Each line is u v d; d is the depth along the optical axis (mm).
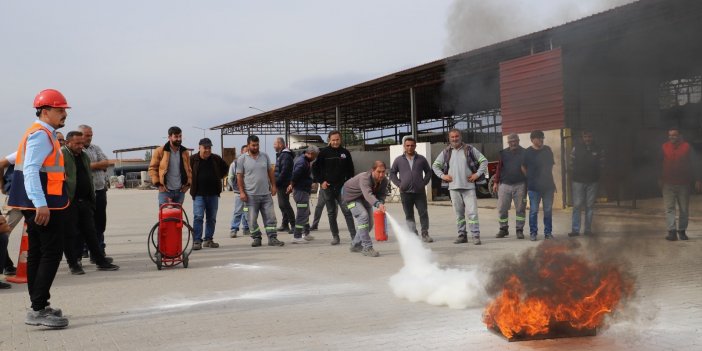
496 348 3879
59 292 6359
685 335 4039
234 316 5039
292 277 6953
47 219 4656
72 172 5215
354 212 8578
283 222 12781
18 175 4840
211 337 4371
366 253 8516
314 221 12773
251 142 10023
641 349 3758
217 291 6230
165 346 4160
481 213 15781
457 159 9555
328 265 7789
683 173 8406
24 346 4258
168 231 7828
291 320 4836
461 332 4309
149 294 6156
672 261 6824
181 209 8016
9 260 7719
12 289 6750
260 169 10094
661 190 8461
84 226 7703
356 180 8484
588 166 8727
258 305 5461
